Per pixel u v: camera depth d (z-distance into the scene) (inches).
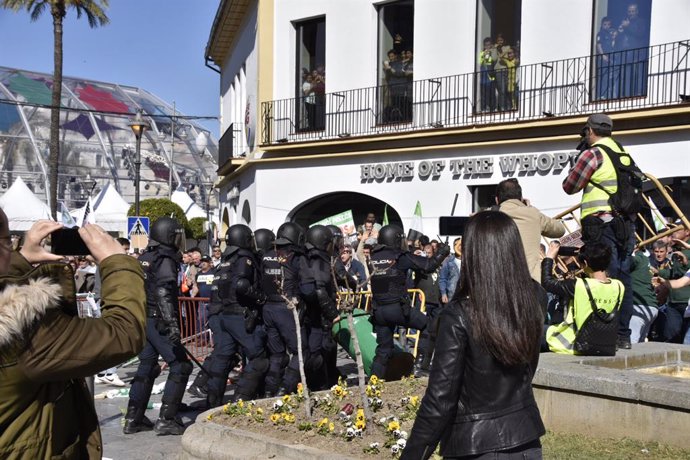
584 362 244.1
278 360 330.0
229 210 1048.8
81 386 100.1
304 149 772.0
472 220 121.3
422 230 678.5
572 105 592.4
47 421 92.0
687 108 522.9
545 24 612.7
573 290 253.3
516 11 637.3
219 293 329.4
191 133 2197.3
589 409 221.0
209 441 215.8
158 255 290.5
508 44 642.8
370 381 280.7
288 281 323.9
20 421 89.7
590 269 261.0
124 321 94.5
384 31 730.8
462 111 661.3
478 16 660.7
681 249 369.4
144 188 1945.1
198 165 2103.8
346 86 749.3
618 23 577.3
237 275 318.0
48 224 101.5
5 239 92.7
